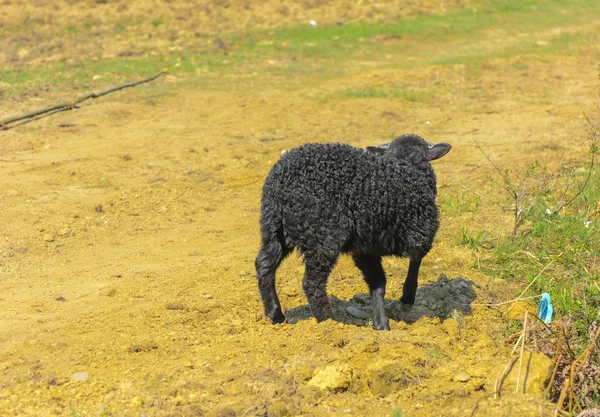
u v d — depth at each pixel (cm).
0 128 1276
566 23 3684
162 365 678
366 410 598
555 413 565
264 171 1455
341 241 728
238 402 604
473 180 1334
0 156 1525
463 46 3181
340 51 3019
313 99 2122
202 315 811
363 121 1862
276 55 2917
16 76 2419
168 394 623
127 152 1571
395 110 1981
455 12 3778
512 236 1008
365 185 725
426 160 823
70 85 2275
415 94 2167
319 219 716
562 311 789
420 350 673
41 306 838
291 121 1873
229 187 1366
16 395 624
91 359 691
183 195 1302
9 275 948
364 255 780
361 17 3534
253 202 1287
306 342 707
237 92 2242
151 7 3416
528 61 2720
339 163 724
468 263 963
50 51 2838
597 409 599
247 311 820
